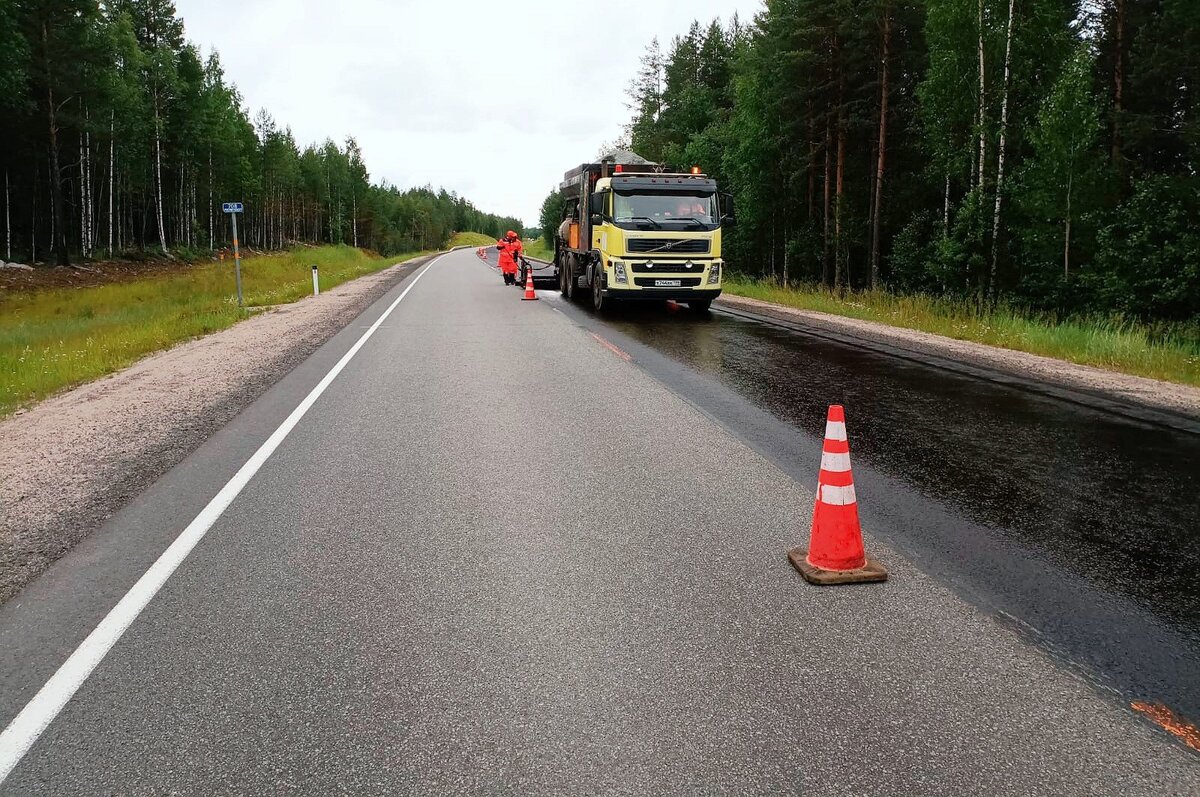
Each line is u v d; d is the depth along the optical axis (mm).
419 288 28828
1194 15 24938
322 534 4547
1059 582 3865
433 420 7598
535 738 2598
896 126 33000
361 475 5758
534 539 4438
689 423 7449
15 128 44094
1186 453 6414
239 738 2625
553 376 10055
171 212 68375
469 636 3311
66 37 42000
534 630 3355
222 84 72625
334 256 68250
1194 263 20844
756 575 3936
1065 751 2514
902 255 30031
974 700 2809
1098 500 5180
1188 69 26969
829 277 37875
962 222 25250
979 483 5566
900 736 2594
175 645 3268
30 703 2852
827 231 34156
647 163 17953
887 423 7488
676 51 55375
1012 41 24531
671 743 2561
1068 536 4512
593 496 5223
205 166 67125
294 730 2662
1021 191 24641
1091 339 12883
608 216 16625
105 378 10891
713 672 3002
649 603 3613
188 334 16047
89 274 40656
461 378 9938
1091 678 2961
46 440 7027
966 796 2301
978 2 25188
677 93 54594
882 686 2900
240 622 3465
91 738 2639
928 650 3174
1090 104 23234
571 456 6254
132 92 49812
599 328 15242
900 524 4711
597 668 3037
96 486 5574
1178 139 28156
